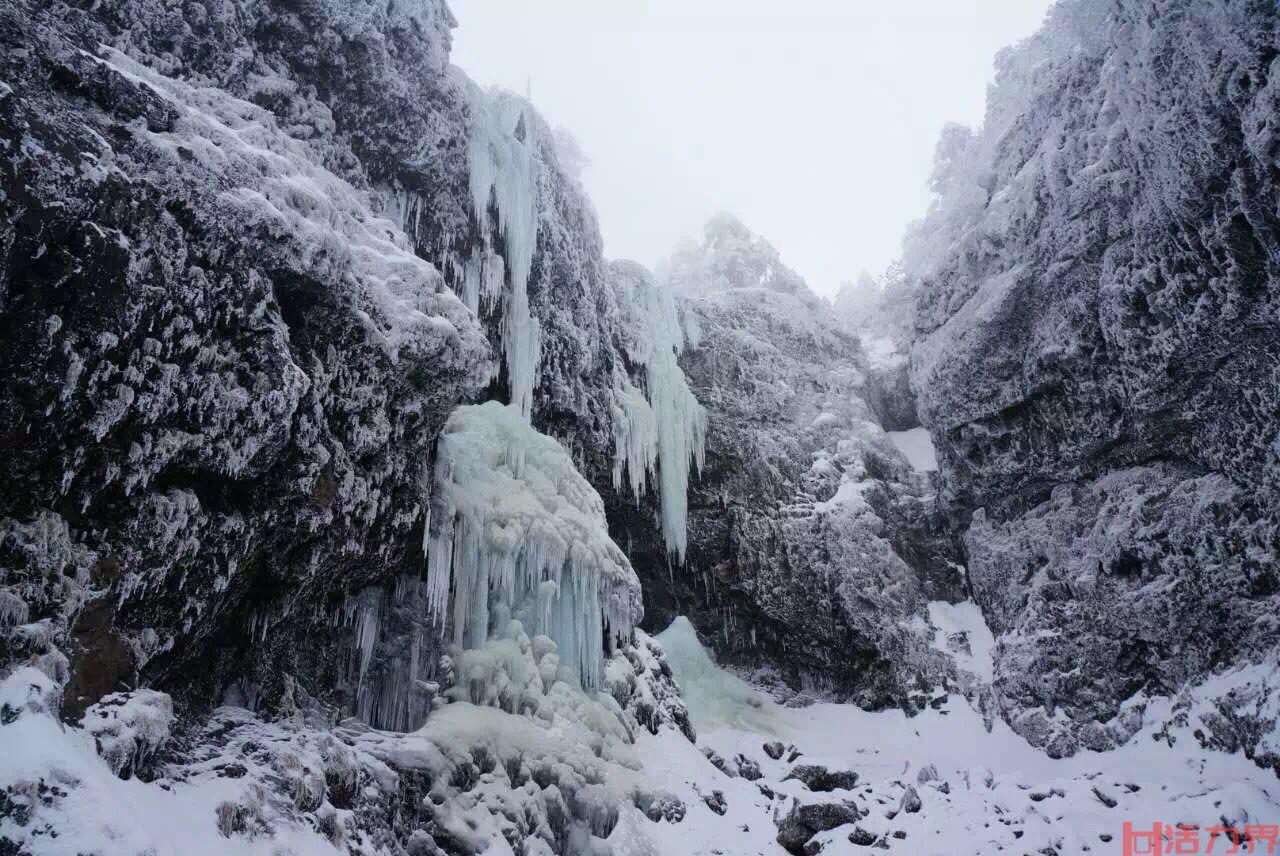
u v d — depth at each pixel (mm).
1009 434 19500
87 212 5535
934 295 21500
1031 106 19766
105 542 5867
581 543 12250
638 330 20906
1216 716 13961
